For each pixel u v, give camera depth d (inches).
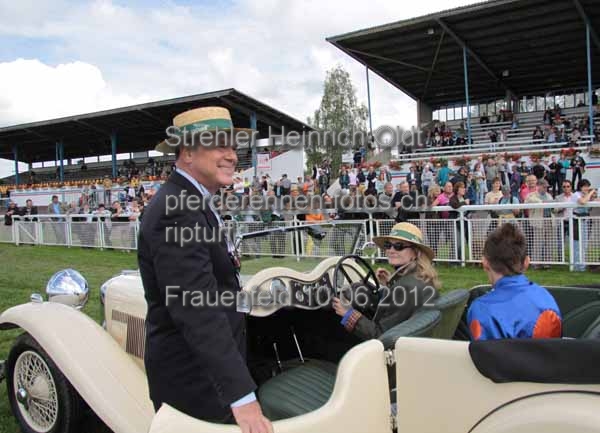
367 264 130.4
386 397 83.0
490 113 1144.8
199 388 76.8
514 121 988.6
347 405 77.7
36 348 117.2
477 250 322.0
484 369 70.9
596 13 698.2
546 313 84.4
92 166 1752.0
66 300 138.5
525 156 658.2
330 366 123.0
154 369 78.2
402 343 79.3
